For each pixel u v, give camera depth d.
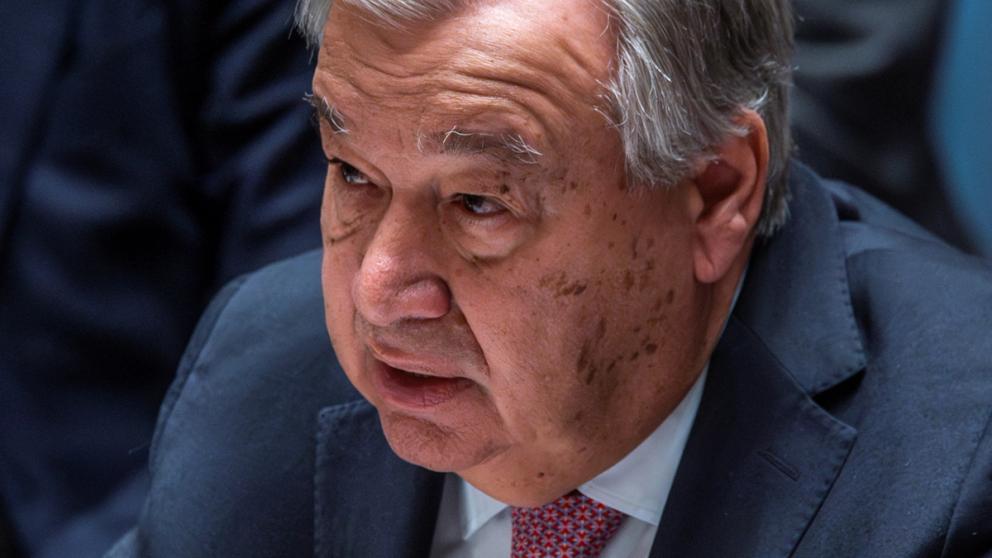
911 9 7.32
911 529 3.58
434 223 3.38
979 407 3.68
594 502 3.94
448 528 4.19
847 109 7.39
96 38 7.13
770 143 3.83
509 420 3.56
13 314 7.19
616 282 3.50
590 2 3.28
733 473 3.83
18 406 7.21
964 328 3.85
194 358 4.56
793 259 4.02
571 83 3.27
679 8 3.39
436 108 3.23
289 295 4.55
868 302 4.00
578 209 3.37
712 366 3.92
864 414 3.80
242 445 4.34
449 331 3.46
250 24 7.07
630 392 3.70
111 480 7.23
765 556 3.72
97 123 7.08
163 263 7.20
